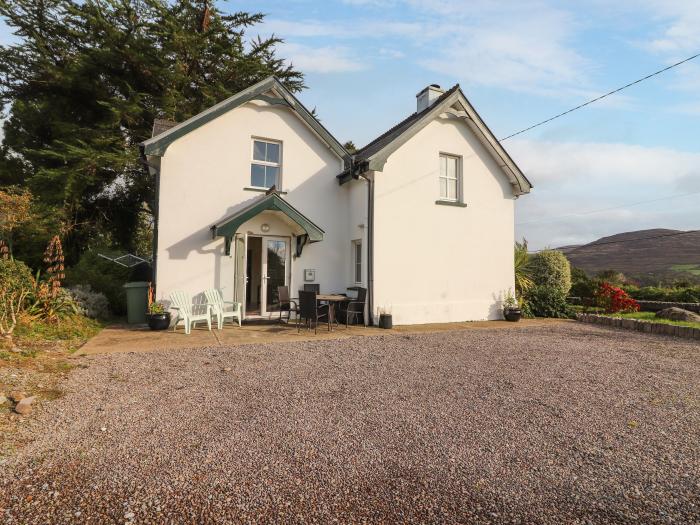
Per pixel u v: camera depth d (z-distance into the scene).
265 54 19.12
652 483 2.68
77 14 14.42
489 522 2.25
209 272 9.99
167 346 7.10
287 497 2.46
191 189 9.94
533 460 2.99
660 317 11.44
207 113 9.95
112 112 13.96
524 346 7.59
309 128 11.38
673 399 4.45
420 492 2.54
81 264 11.85
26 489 2.50
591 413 4.00
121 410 3.91
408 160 10.95
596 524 2.24
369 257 10.38
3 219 9.69
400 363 6.09
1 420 3.52
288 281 10.91
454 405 4.20
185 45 15.88
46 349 6.31
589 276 20.19
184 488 2.54
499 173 12.38
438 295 11.14
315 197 11.36
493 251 12.09
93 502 2.38
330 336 8.49
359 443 3.25
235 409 3.99
